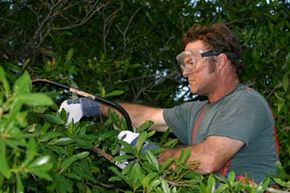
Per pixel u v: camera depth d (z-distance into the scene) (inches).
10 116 52.6
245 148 114.5
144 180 87.4
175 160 97.0
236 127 112.3
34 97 52.6
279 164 109.5
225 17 209.6
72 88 112.7
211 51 122.0
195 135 121.2
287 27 201.2
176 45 211.0
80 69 177.2
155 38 220.7
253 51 183.9
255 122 113.7
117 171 90.2
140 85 212.8
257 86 187.6
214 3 210.5
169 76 208.5
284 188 100.7
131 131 112.0
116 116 112.7
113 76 190.4
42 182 96.3
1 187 66.0
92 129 116.0
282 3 209.8
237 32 191.8
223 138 111.7
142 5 217.0
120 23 221.9
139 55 221.0
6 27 202.7
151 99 208.7
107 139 107.2
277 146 119.9
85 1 196.5
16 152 56.6
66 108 122.7
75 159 90.9
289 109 162.1
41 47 191.2
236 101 116.0
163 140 126.8
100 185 112.1
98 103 123.8
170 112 133.6
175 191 87.2
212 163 109.4
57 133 86.7
